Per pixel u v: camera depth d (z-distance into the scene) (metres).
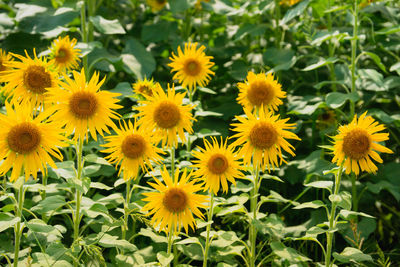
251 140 1.88
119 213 2.66
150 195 1.81
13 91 1.93
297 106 3.12
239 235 2.76
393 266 2.83
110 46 4.18
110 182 3.10
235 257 2.77
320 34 3.13
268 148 1.87
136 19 4.64
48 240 2.02
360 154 1.84
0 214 1.67
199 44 3.98
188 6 3.87
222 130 3.35
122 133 1.86
